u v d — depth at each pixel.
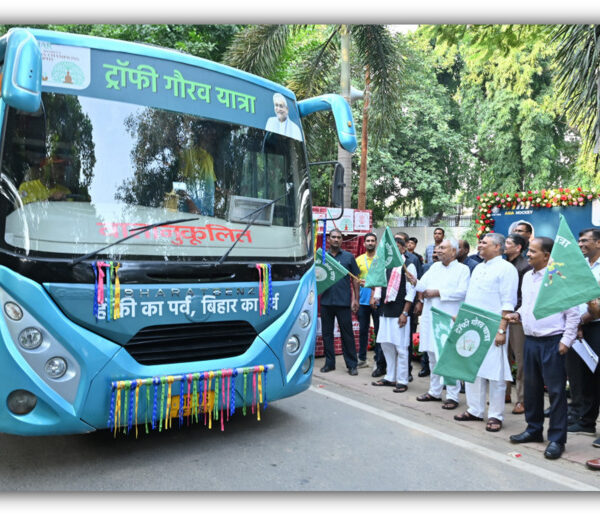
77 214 3.66
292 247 4.59
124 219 3.79
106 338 3.65
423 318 6.00
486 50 8.65
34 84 3.31
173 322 3.84
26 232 3.50
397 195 22.14
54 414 3.54
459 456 4.34
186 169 4.12
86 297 3.57
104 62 3.94
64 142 3.71
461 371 5.02
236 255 4.18
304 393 6.12
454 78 24.05
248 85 4.61
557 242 4.28
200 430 4.80
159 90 4.12
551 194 7.15
